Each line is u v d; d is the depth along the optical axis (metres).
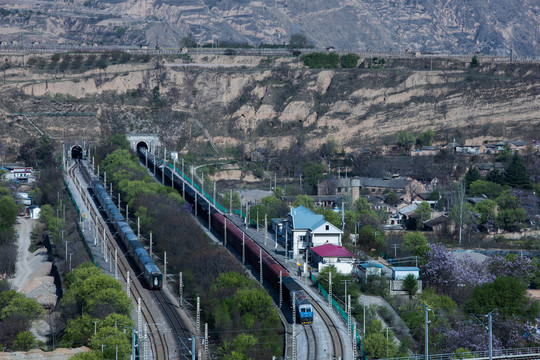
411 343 179.50
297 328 182.50
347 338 176.50
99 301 184.00
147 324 186.88
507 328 185.62
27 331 183.50
